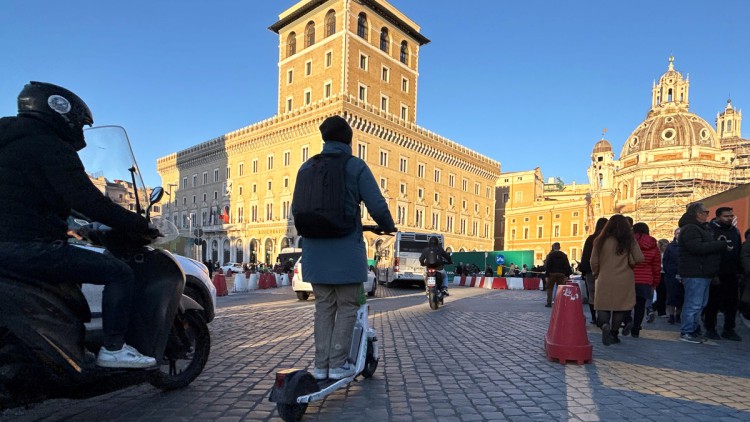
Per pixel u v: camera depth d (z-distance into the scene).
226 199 61.41
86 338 3.27
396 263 23.66
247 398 3.83
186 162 70.00
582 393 3.96
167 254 3.60
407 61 60.00
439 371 4.79
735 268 6.80
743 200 10.82
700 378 4.47
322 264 3.38
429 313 10.68
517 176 87.81
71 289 2.86
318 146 49.34
